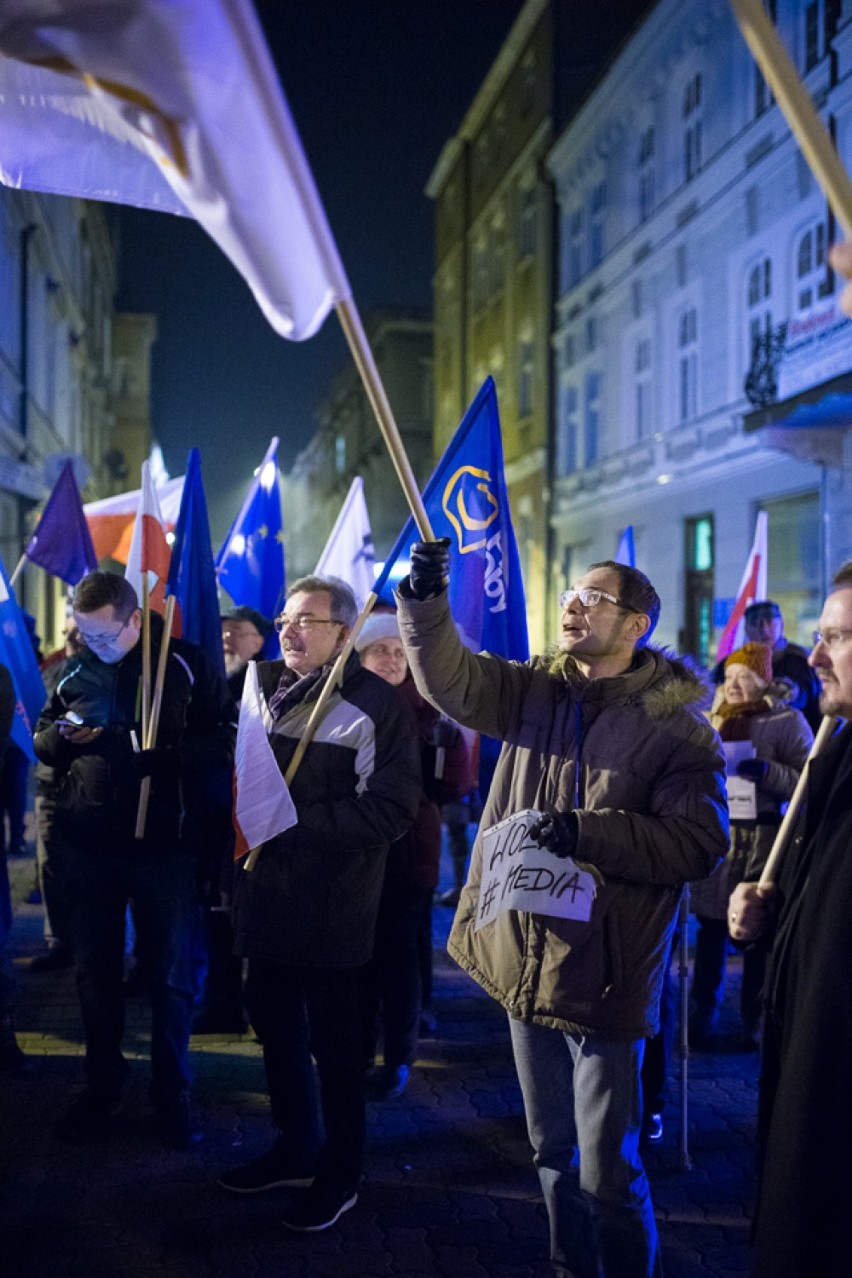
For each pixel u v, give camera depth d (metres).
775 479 14.84
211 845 4.45
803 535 14.22
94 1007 4.02
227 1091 4.49
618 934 2.62
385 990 4.52
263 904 3.39
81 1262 3.21
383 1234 3.41
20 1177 3.72
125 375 48.94
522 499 26.48
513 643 4.31
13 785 9.02
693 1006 5.32
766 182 15.01
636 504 19.88
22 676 5.29
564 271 24.00
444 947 6.80
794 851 2.24
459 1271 3.21
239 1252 3.28
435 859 4.55
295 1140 3.62
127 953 6.30
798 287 14.28
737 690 5.01
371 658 4.77
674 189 18.19
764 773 4.79
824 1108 1.92
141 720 3.92
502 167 28.28
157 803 3.88
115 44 1.69
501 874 2.76
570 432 23.80
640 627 2.83
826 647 2.07
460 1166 3.88
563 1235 2.74
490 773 4.55
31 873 8.60
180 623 5.16
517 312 26.89
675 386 18.20
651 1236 2.63
